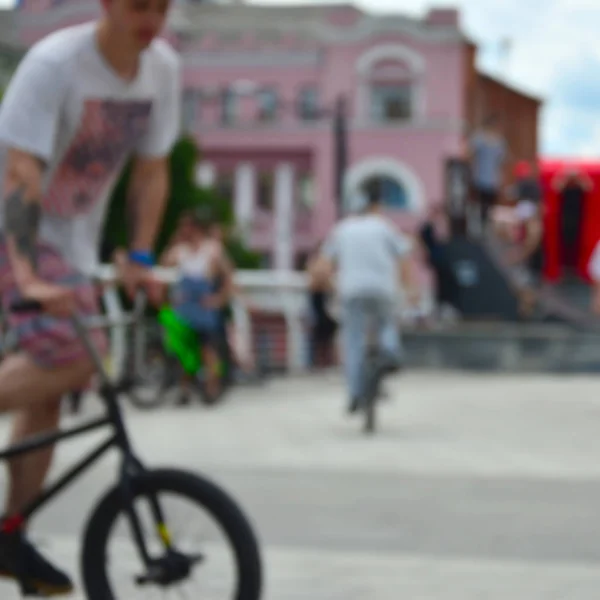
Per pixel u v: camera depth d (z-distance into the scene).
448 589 9.48
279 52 96.75
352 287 21.03
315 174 96.00
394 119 96.75
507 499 13.40
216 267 24.19
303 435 19.33
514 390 28.94
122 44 7.78
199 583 7.45
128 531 7.60
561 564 10.37
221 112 97.00
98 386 7.78
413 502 13.16
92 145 7.95
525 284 46.12
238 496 13.38
